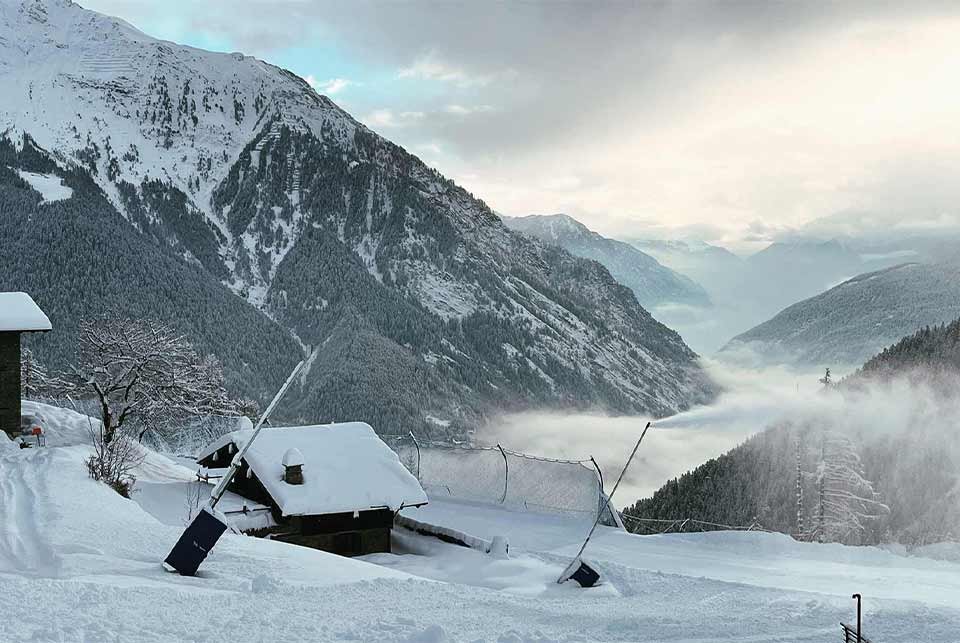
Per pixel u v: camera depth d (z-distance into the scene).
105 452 30.23
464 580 25.31
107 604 12.41
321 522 32.19
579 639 12.47
